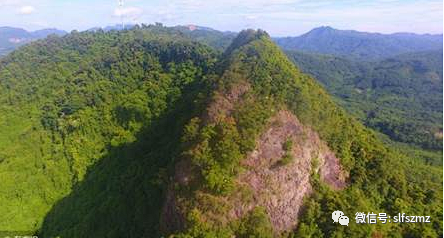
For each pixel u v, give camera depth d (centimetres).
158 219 6084
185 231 5312
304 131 6209
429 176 7150
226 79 7019
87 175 9081
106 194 7831
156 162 7406
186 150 6072
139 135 9081
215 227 5278
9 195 8988
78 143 9856
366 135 7269
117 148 9162
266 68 7319
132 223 6594
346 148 6550
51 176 9369
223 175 5538
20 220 8425
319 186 5931
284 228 5512
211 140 5975
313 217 5606
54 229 7944
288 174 5759
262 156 5791
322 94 7331
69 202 8469
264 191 5575
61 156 9788
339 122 6888
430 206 6166
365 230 5428
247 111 6225
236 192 5450
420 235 5584
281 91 6619
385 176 6334
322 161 6197
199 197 5475
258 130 5941
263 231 5303
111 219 7044
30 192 9100
